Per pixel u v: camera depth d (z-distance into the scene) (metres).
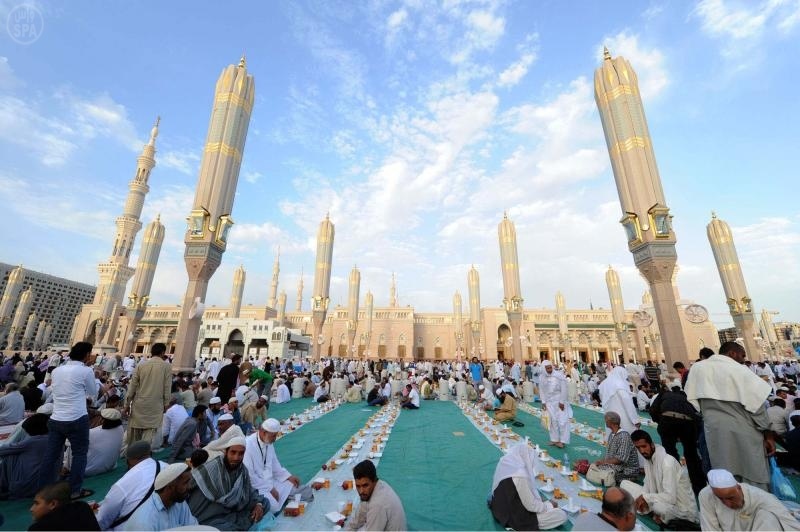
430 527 4.23
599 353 54.47
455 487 5.58
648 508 4.58
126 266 54.38
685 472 4.51
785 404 8.13
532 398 16.95
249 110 18.67
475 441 8.73
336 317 59.91
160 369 6.96
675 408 5.28
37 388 9.85
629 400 7.08
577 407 15.74
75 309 109.12
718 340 42.41
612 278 37.81
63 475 5.89
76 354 5.26
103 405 10.29
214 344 47.97
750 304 26.64
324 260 31.73
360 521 3.85
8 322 52.03
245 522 4.11
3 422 8.95
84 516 2.61
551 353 54.38
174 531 2.61
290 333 49.41
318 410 13.78
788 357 42.78
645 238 14.51
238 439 4.17
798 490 5.41
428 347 58.97
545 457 7.00
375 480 3.80
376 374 24.91
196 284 15.52
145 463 3.89
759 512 3.26
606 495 3.07
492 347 52.72
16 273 53.72
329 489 5.52
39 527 2.45
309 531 4.16
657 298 14.14
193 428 6.74
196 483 4.00
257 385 12.27
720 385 4.42
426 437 9.18
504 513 4.28
